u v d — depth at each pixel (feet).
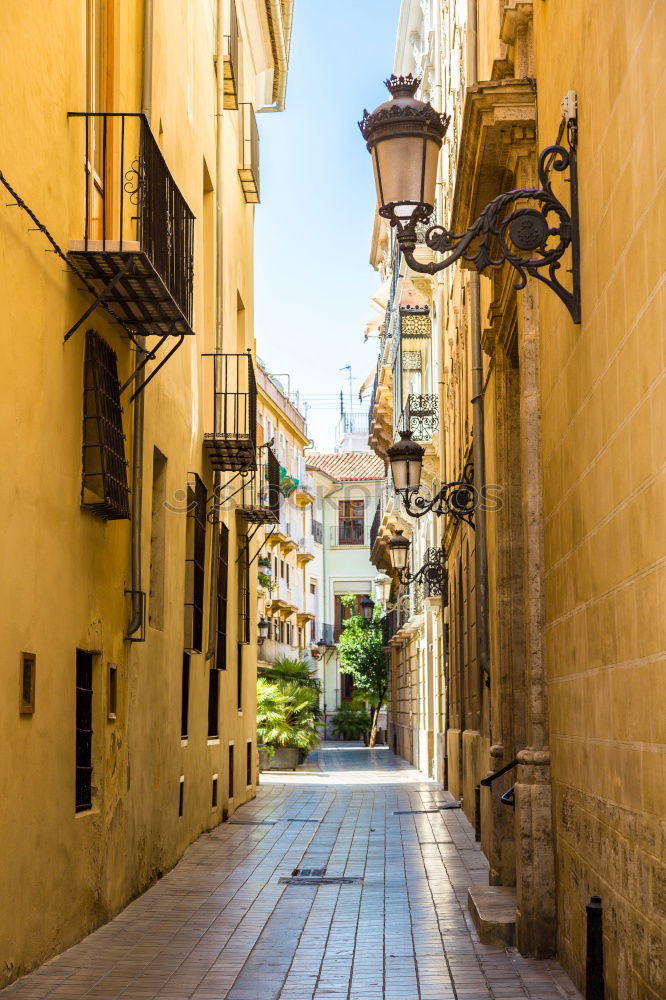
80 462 30.14
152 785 39.75
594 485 21.56
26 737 25.44
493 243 34.14
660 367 16.37
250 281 75.31
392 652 161.79
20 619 25.08
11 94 24.35
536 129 29.68
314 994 24.14
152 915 33.58
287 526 180.24
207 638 55.06
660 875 16.69
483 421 46.73
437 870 42.24
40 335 26.58
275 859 45.62
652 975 17.15
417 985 24.76
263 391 153.99
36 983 24.80
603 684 20.88
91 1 33.04
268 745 114.62
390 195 23.12
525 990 23.99
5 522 24.08
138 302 31.73
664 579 16.30
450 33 70.33
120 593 34.88
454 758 74.38
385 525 123.24
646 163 16.99
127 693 35.83
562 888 25.96
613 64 19.31
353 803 71.87
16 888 24.75
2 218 23.76
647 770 17.49
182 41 47.01
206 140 54.75
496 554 41.09
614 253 19.43
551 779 27.40
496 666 41.22
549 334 27.25
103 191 33.55
